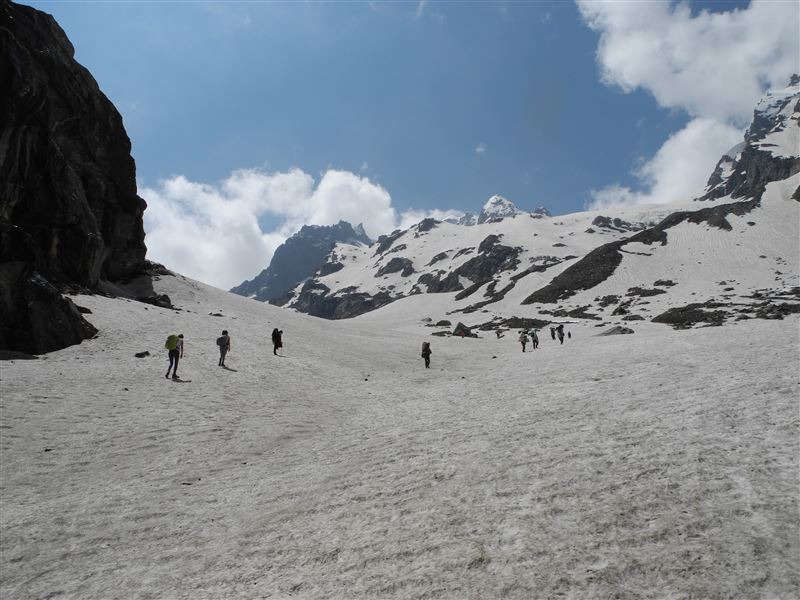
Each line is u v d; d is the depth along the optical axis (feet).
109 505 35.78
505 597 19.61
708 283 368.48
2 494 38.34
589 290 411.13
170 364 86.12
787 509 23.86
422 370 126.52
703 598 18.13
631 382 67.46
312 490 36.01
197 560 26.45
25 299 100.01
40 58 167.73
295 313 272.10
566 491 29.22
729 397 49.55
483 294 527.40
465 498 30.35
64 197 148.87
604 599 18.67
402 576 22.18
